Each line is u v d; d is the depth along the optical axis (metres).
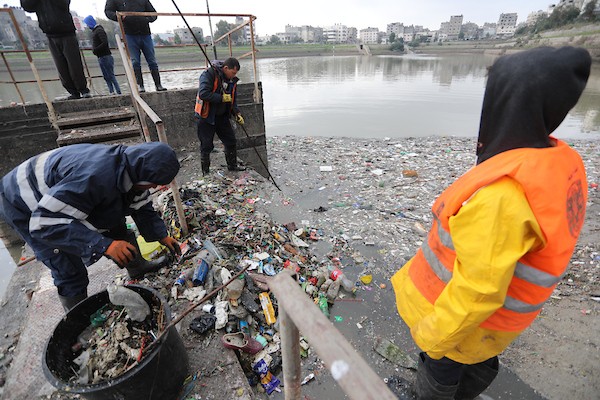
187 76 23.00
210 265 3.03
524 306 1.21
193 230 3.66
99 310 2.05
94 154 1.96
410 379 2.39
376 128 12.82
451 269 1.28
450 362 1.56
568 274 3.73
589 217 5.08
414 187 6.80
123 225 2.70
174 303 2.66
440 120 13.84
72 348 1.90
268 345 2.49
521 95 1.04
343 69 37.16
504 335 1.30
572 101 1.02
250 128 7.05
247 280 2.87
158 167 1.97
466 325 1.15
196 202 4.22
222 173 5.55
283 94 20.58
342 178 7.53
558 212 1.02
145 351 1.75
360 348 2.66
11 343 2.81
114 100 5.67
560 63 0.98
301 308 0.89
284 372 1.17
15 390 2.06
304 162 8.82
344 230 4.79
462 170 7.65
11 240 5.66
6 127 5.14
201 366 2.15
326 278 3.33
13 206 1.99
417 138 11.16
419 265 1.50
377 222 5.18
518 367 2.61
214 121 4.98
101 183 1.89
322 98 19.17
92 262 1.89
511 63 1.09
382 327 2.88
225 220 3.97
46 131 5.36
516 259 1.01
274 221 4.44
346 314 3.01
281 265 3.36
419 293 1.47
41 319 2.56
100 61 7.04
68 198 1.79
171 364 1.85
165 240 2.67
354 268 3.74
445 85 23.84
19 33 4.78
